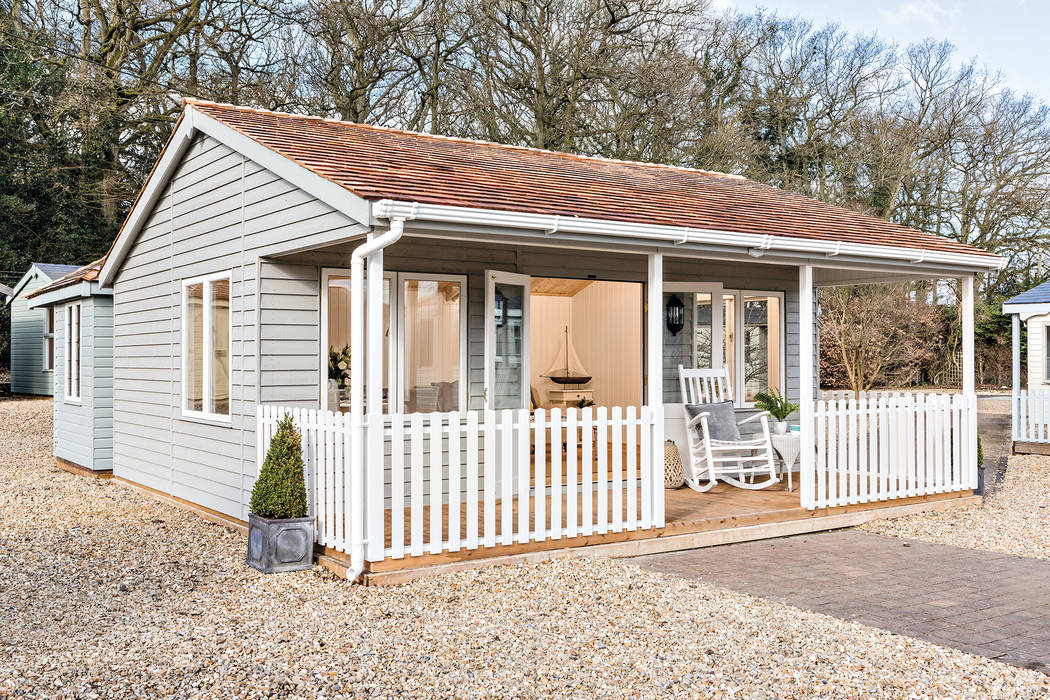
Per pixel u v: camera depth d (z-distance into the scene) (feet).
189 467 32.04
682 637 16.60
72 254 83.20
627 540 24.40
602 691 14.03
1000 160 92.94
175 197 32.89
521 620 17.72
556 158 37.50
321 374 27.73
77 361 44.01
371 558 20.70
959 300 103.09
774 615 18.02
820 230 29.86
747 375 37.45
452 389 29.48
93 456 40.57
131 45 76.69
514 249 30.86
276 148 24.73
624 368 44.27
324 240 22.91
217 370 29.71
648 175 37.60
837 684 14.25
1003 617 18.44
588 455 23.73
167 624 18.08
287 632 17.21
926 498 31.89
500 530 24.52
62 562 24.18
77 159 80.23
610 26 73.61
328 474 22.70
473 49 75.72
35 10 78.64
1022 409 51.55
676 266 35.50
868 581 21.50
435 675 14.79
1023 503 33.99
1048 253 94.63
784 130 88.89
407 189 21.44
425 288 29.01
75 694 14.06
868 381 80.74
